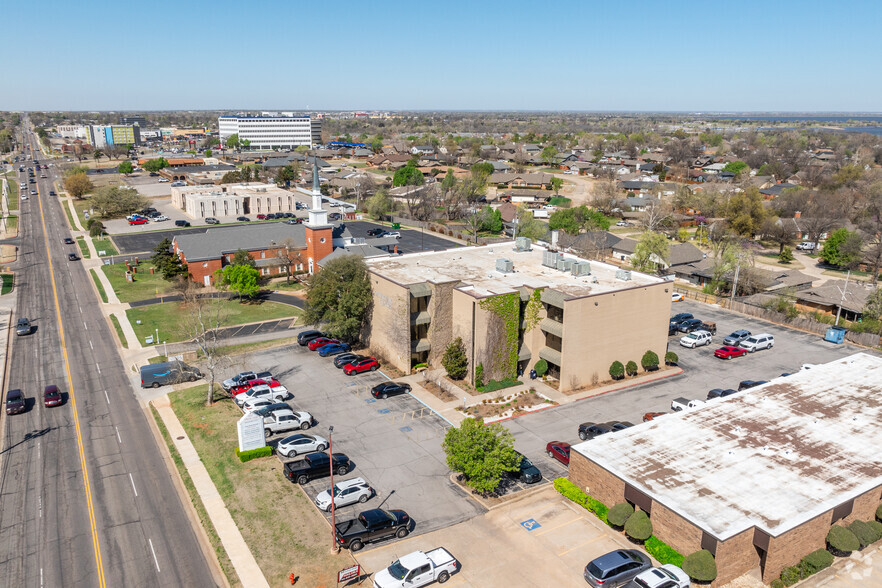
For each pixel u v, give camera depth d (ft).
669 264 342.23
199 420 168.76
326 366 209.36
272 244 332.39
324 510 127.95
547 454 154.20
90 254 379.35
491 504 132.77
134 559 115.44
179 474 143.84
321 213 314.96
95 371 205.87
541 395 187.32
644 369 207.21
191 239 325.42
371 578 109.09
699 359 221.46
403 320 196.65
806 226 431.43
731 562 106.83
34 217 503.61
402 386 187.11
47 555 116.26
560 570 112.06
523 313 196.24
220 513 127.85
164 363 198.08
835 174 652.48
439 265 229.86
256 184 585.63
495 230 452.76
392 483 140.36
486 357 189.26
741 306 282.15
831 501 115.85
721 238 411.54
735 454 133.08
